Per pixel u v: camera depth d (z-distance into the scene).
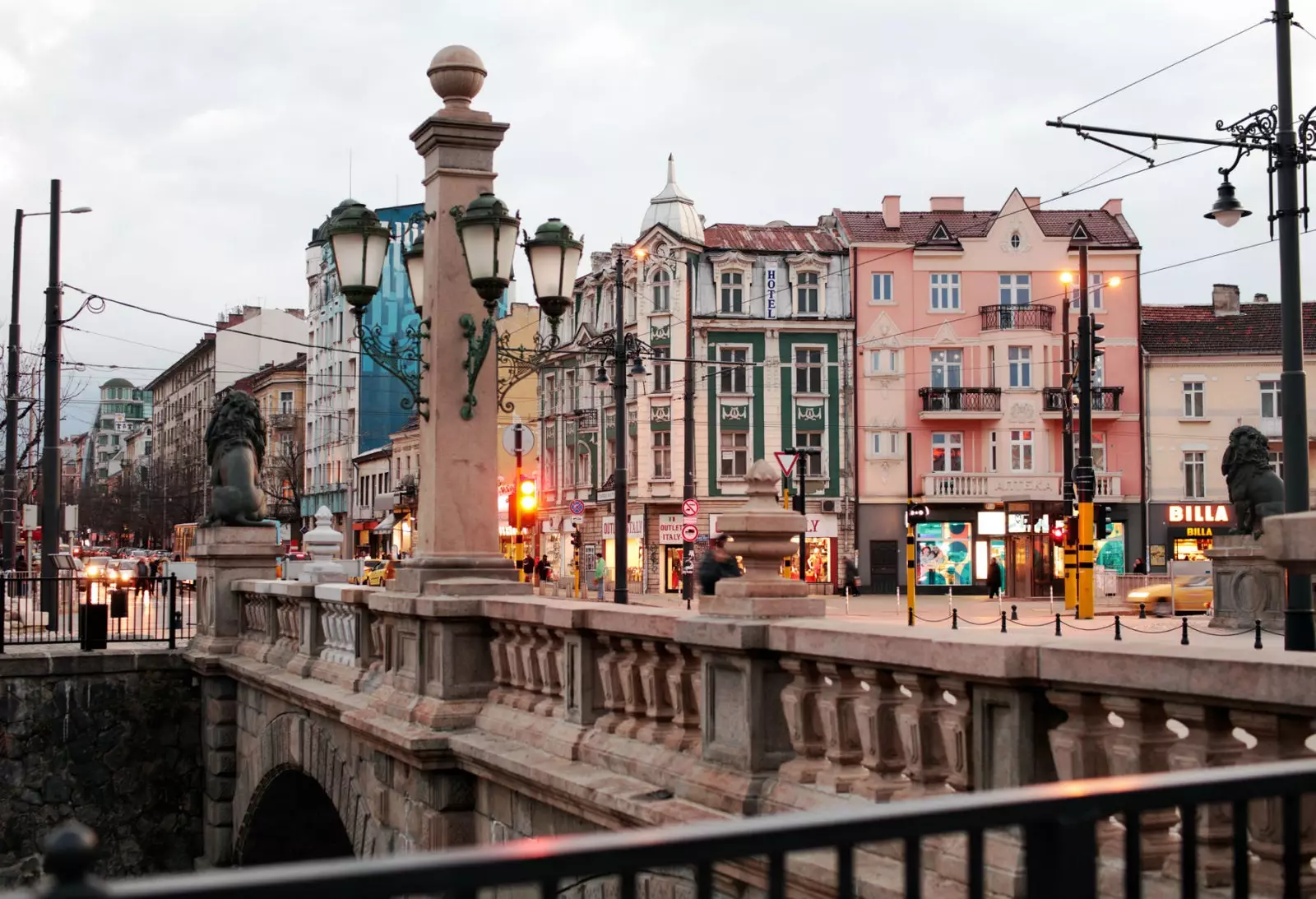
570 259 11.64
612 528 57.91
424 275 11.55
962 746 5.52
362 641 12.45
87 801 18.81
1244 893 2.82
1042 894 2.58
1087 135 19.25
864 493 56.28
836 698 6.27
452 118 11.24
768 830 2.36
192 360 116.75
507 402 12.26
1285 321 16.80
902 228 58.22
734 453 56.34
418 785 10.08
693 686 7.41
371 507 77.00
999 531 55.16
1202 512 56.09
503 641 9.98
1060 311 56.69
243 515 18.86
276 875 1.96
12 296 33.53
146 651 19.34
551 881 2.17
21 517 40.84
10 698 18.66
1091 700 4.98
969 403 55.81
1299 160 17.06
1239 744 4.61
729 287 56.66
